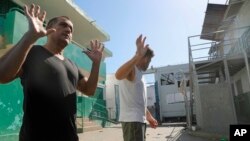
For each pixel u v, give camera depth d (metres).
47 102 1.92
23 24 8.16
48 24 2.31
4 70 1.67
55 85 1.98
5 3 9.95
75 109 2.15
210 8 13.58
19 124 8.59
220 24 15.63
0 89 8.01
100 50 2.60
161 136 10.55
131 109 2.98
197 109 11.95
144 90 3.21
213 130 10.16
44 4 12.82
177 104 28.06
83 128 13.48
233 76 16.81
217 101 10.63
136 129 2.92
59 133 1.93
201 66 12.37
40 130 1.87
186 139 9.06
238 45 12.26
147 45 2.92
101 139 9.99
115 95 25.28
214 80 16.53
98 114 19.25
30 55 2.00
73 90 2.15
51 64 2.03
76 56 12.07
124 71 2.88
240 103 15.09
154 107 28.62
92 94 2.51
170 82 28.91
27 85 1.91
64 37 2.22
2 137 7.63
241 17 13.90
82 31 17.30
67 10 14.16
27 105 1.89
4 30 7.75
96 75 2.50
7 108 8.18
